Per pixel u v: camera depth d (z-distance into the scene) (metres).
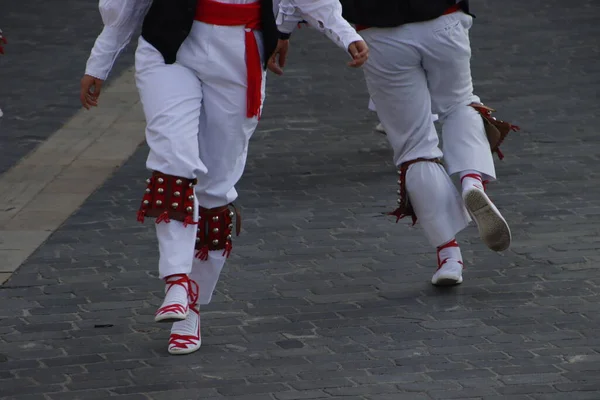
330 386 14.37
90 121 29.11
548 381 14.39
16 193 23.47
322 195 22.98
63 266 19.11
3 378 14.77
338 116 29.41
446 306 17.06
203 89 14.53
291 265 18.97
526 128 27.52
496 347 15.52
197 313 15.68
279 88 32.31
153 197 14.07
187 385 14.47
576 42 36.72
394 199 22.66
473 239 20.03
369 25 16.91
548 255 19.16
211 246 15.23
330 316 16.77
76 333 16.28
